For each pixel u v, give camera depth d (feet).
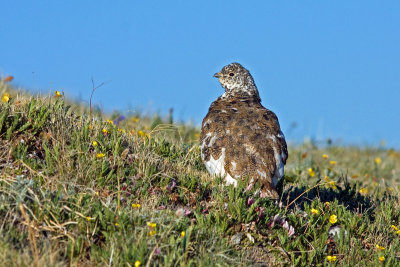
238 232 31.19
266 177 34.88
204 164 38.50
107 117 52.95
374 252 33.19
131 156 35.63
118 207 29.68
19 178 29.86
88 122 37.37
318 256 31.68
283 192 38.50
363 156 72.49
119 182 32.81
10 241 26.55
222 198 32.48
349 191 44.34
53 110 37.19
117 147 35.14
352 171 61.67
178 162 38.22
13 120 34.76
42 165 32.40
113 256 26.53
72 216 28.66
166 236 28.48
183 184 34.37
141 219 29.43
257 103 42.04
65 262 26.48
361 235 34.24
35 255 25.39
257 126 36.94
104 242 28.35
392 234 35.58
